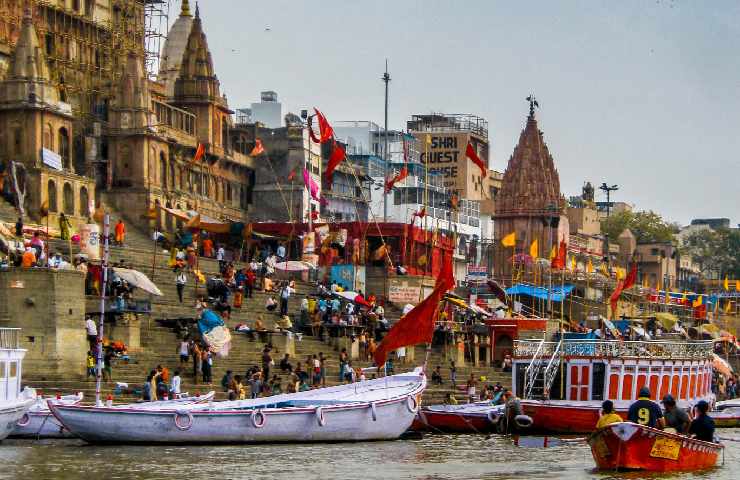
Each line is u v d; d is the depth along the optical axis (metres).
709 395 72.12
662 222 190.12
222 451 51.09
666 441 47.31
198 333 66.94
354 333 76.75
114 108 92.31
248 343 69.38
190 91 104.19
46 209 72.94
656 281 168.12
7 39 88.75
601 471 48.06
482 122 166.88
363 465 49.22
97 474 45.22
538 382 65.19
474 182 162.12
